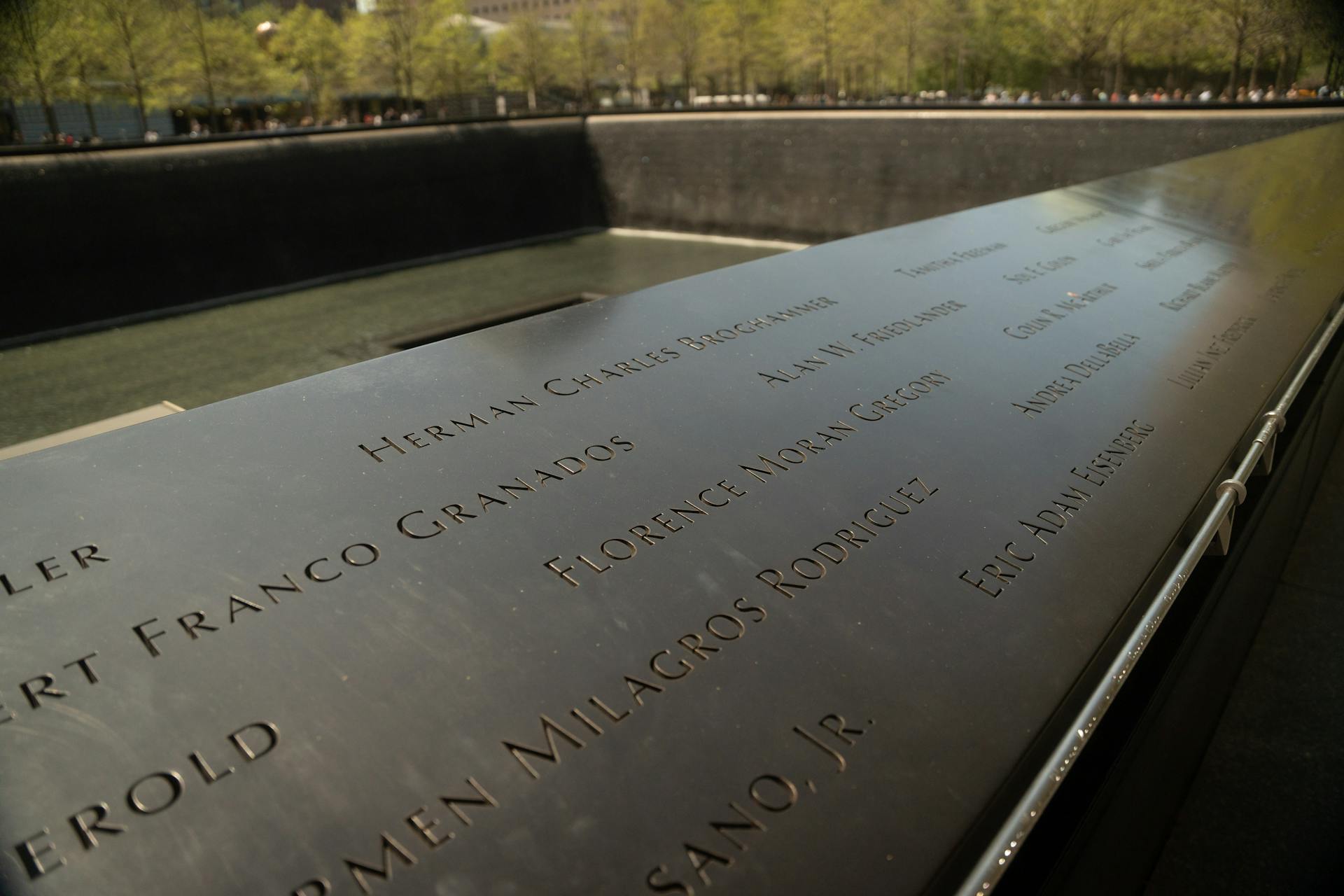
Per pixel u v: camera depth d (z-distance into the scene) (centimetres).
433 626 207
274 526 238
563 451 285
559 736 182
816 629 220
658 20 4212
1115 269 558
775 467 288
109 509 242
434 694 188
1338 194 846
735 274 482
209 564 222
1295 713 419
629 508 258
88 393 1108
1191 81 2419
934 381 367
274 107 3638
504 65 4672
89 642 197
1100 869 234
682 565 236
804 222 1942
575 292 1533
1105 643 231
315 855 155
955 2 3378
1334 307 535
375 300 1587
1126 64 2577
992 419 341
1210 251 628
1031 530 274
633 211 2189
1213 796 371
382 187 1783
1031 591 246
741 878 158
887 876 162
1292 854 341
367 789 167
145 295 1466
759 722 191
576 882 154
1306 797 369
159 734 175
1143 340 442
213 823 159
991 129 1645
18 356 1269
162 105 2638
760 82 4362
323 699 185
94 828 158
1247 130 1403
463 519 246
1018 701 207
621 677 198
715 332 395
